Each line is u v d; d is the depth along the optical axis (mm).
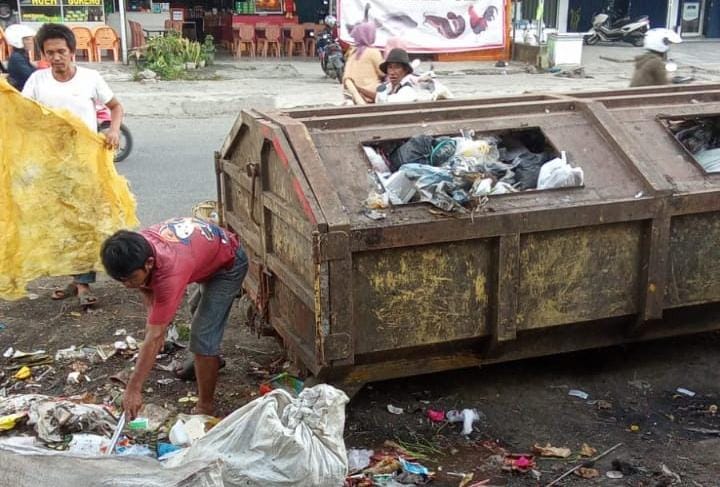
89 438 3635
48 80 5383
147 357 3439
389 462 3686
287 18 20062
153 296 3477
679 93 4820
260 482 3008
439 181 3795
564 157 4207
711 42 23781
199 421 3910
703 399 4371
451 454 3836
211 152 10219
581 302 4141
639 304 4238
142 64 16469
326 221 3619
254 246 4680
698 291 4340
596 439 3973
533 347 4262
